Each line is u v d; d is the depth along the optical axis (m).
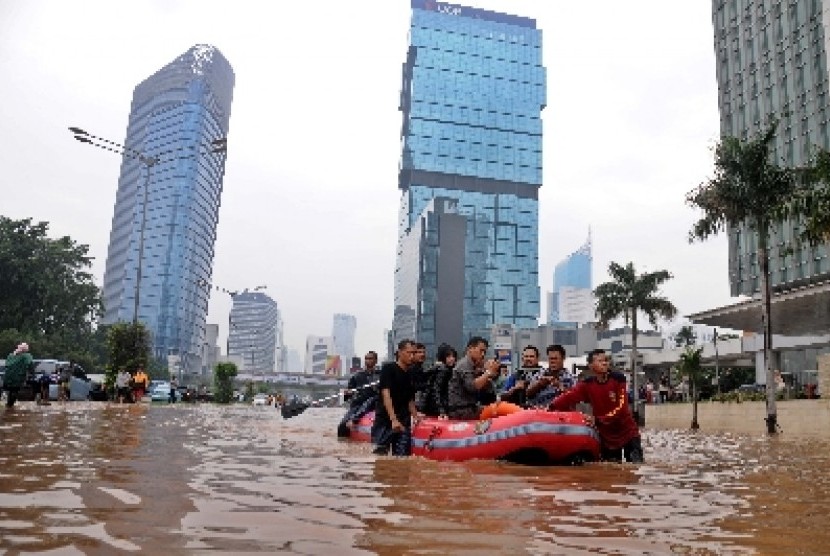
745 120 59.56
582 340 99.25
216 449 6.98
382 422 7.96
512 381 8.97
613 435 7.50
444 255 170.50
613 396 7.53
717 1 64.62
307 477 4.75
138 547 2.33
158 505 3.23
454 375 8.20
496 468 6.04
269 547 2.42
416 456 7.47
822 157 21.36
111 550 2.28
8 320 62.94
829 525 3.30
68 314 68.00
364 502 3.65
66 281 68.44
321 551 2.39
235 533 2.64
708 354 58.94
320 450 7.52
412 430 7.83
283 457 6.37
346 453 7.32
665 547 2.70
